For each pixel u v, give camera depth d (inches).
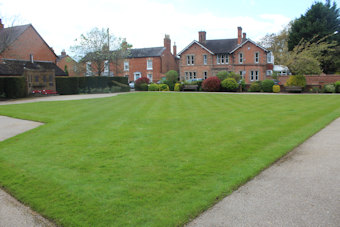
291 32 1662.2
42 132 335.6
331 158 230.5
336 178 189.6
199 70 1710.1
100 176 198.5
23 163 228.7
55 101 748.0
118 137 306.2
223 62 1680.6
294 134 311.7
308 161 225.8
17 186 186.4
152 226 137.6
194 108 546.3
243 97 813.2
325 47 1278.3
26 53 1423.5
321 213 146.6
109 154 247.1
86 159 235.1
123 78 1379.2
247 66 1625.2
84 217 146.9
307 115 446.3
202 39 1760.6
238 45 1626.5
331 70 1626.5
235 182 183.6
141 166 216.7
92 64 1540.4
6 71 1211.2
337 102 650.2
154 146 269.3
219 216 146.9
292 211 149.7
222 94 964.6
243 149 256.8
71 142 288.8
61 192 174.9
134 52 1902.1
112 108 559.2
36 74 1072.8
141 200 162.1
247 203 159.3
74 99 824.9
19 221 148.9
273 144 272.7
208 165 216.1
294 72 1226.0
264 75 1600.6
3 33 1175.0
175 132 327.3
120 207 155.3
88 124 382.6
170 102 673.6
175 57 2071.9
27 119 437.1
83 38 1423.5
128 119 418.0
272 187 179.2
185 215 146.4
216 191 171.5
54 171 209.8
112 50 1457.9
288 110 509.7
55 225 143.9
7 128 372.8
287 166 216.4
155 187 178.7
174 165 217.5
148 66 1830.7
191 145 271.4
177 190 174.1
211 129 342.0
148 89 1419.8
